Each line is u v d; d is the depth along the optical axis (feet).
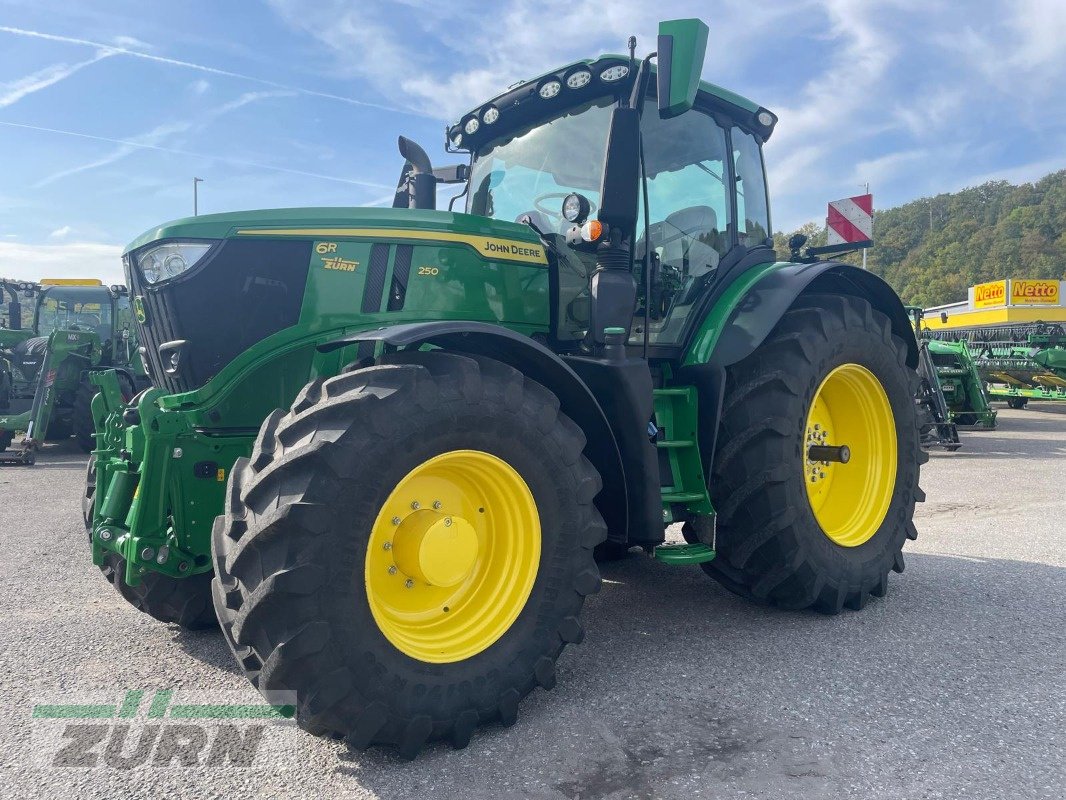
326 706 6.79
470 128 12.91
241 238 9.43
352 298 9.67
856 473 12.88
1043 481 24.44
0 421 32.71
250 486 7.09
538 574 8.26
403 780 6.84
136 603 10.69
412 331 7.63
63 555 15.34
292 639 6.63
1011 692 8.68
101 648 10.19
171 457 9.17
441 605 8.14
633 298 10.03
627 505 9.70
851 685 8.89
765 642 10.40
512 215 12.38
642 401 9.68
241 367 9.27
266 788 6.70
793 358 11.07
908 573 13.84
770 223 14.32
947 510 19.76
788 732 7.69
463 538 7.93
